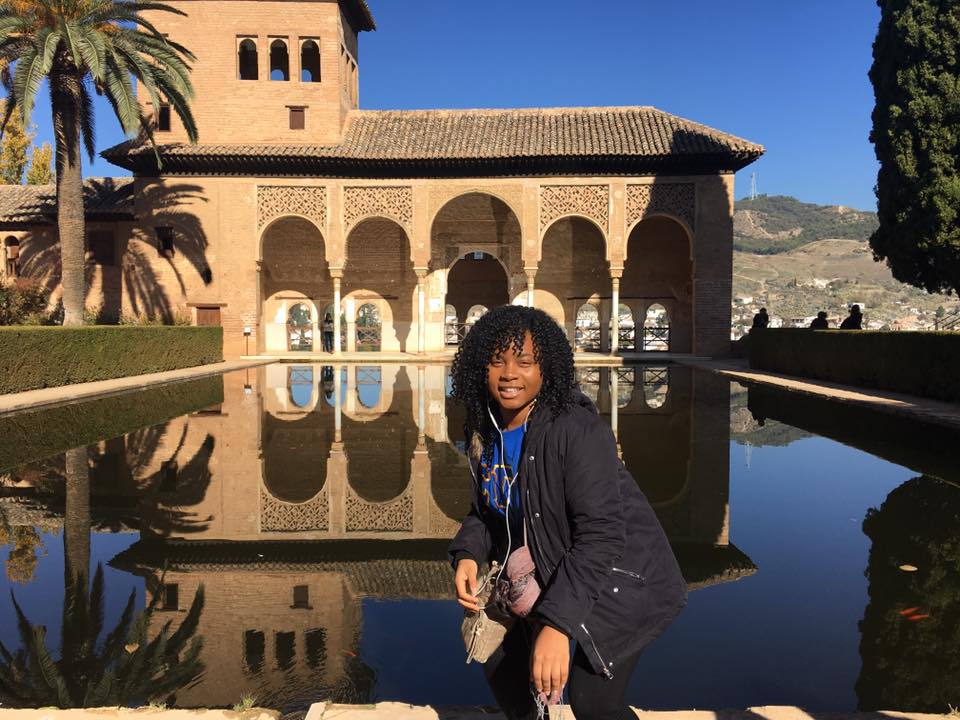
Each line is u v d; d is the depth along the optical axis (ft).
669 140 65.31
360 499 16.30
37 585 10.66
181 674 7.76
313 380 47.60
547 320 4.52
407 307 79.41
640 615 4.29
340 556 12.21
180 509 15.38
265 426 27.40
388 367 59.88
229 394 38.58
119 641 8.64
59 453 21.52
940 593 10.24
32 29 43.73
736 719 6.24
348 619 9.41
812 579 10.84
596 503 4.15
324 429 26.81
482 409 4.71
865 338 37.99
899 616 9.37
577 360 65.36
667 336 84.23
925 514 14.74
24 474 18.72
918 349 33.01
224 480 18.15
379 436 25.26
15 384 33.55
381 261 79.10
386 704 6.64
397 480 18.28
